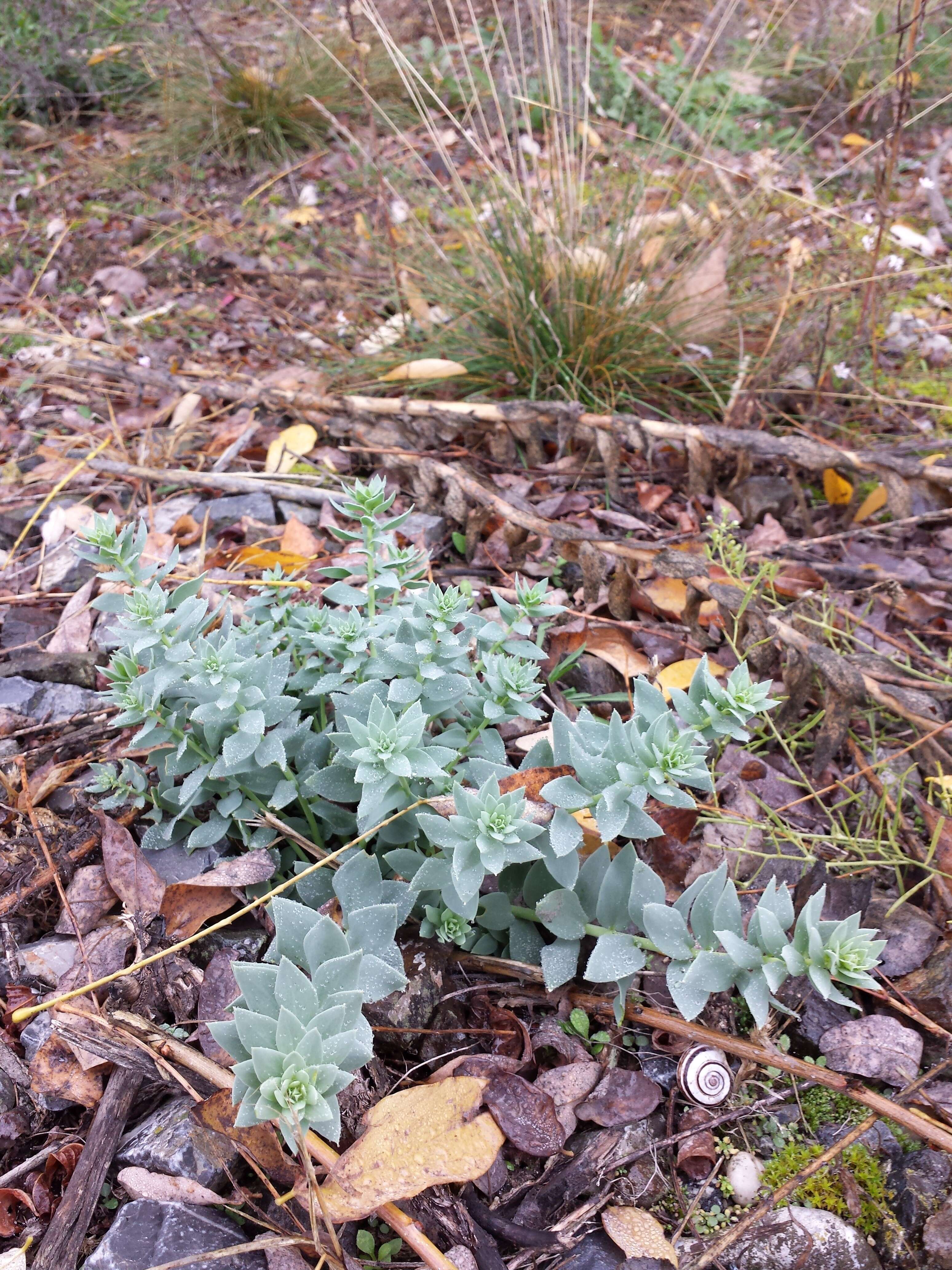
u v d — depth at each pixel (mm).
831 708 421
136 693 328
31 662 451
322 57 1099
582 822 362
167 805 364
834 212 715
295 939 291
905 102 582
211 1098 285
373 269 810
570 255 627
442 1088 292
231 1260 273
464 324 685
